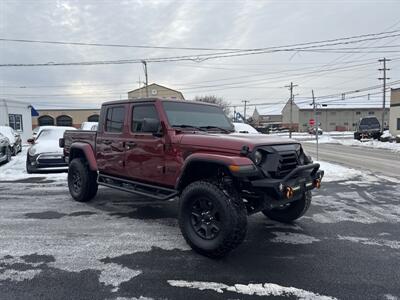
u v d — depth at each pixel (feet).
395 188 26.02
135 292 9.64
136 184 16.26
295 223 16.53
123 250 12.78
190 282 10.25
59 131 37.29
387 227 15.90
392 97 108.06
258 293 9.61
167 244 13.44
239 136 13.44
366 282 10.31
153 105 15.28
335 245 13.50
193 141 13.30
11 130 50.26
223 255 11.89
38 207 19.30
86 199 20.36
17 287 9.89
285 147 13.28
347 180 29.94
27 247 13.03
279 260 11.98
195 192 12.33
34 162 31.96
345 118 248.93
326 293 9.64
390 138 92.94
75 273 10.81
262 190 12.23
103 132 18.45
